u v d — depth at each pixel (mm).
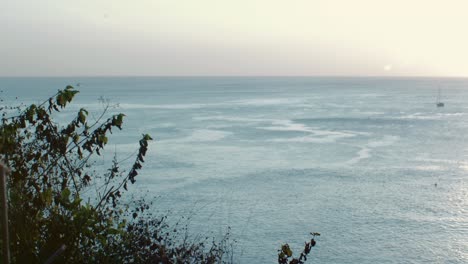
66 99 5828
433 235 41375
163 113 154625
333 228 42906
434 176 63000
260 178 61125
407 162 72125
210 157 75062
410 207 49250
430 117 144000
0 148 5480
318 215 46438
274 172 64812
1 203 3379
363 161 72625
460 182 59812
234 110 170250
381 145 88438
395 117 143750
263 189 55719
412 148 85062
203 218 43281
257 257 35375
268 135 102438
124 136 95688
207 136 99688
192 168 66250
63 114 125312
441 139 96688
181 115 148000
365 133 106500
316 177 62156
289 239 39781
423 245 39281
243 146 86750
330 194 54000
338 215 46531
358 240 40125
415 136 101250
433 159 74875
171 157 73875
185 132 105438
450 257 37094
